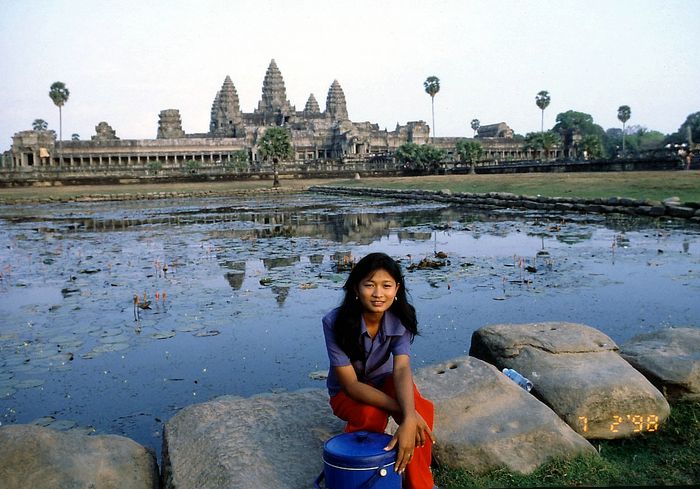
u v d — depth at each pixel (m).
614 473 3.99
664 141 129.00
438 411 4.43
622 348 5.82
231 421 4.25
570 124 151.12
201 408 4.46
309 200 44.47
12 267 15.11
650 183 30.44
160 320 9.43
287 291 11.35
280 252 16.47
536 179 41.06
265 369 7.10
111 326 9.13
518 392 4.65
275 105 134.75
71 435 4.07
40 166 92.56
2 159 103.81
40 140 97.50
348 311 3.70
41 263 15.70
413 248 16.53
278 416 4.36
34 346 8.16
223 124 131.12
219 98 136.62
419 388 4.71
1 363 7.47
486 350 5.78
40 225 28.08
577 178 37.72
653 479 3.96
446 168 85.31
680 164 52.16
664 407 4.84
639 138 144.50
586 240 16.92
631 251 14.62
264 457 3.81
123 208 40.28
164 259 15.80
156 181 76.19
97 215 34.12
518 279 11.72
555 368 5.16
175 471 3.85
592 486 3.82
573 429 4.66
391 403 3.48
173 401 6.24
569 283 11.19
